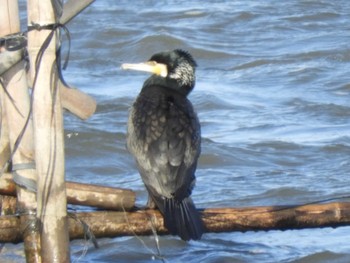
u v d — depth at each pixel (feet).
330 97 70.03
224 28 93.30
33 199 32.53
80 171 53.16
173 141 33.91
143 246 40.75
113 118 62.13
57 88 30.22
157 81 36.32
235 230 33.81
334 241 41.91
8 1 31.83
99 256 39.93
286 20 96.63
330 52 83.46
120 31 89.76
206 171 52.60
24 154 32.45
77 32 89.51
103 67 80.33
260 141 57.98
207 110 65.72
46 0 29.81
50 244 30.71
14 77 32.14
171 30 90.94
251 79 75.46
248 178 51.13
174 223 32.60
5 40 31.86
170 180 33.32
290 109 66.39
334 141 57.98
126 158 55.16
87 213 33.06
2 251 38.83
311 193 48.19
